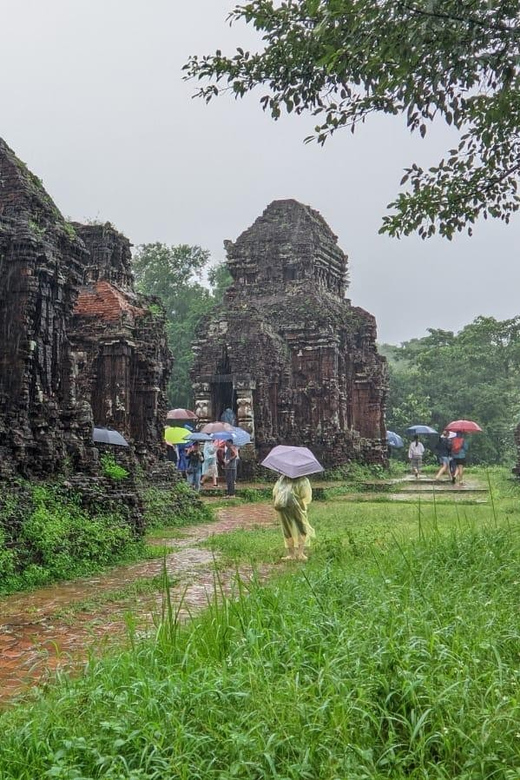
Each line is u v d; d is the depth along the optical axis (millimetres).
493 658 4613
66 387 12836
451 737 3678
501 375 47219
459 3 6020
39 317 11992
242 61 7844
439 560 7793
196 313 46375
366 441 32219
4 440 10992
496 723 3711
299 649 4660
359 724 3828
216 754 3650
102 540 11016
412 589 6109
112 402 18203
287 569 10008
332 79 7406
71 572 10031
